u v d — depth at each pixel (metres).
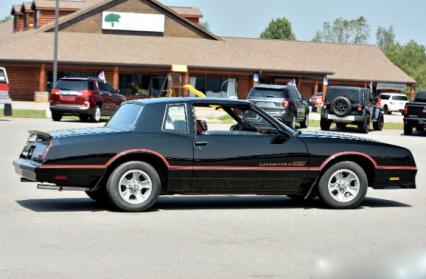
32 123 30.83
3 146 20.23
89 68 56.00
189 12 64.88
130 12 58.34
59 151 10.38
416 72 125.69
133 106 11.35
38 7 61.66
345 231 9.67
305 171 11.29
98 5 57.50
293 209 11.52
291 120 32.88
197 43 58.97
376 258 7.66
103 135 10.62
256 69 57.25
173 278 7.04
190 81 58.28
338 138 11.60
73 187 10.53
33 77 56.09
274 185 11.25
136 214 10.59
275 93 32.50
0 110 39.94
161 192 10.98
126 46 56.47
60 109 32.97
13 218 10.01
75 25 57.34
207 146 10.92
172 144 10.79
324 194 11.49
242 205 11.84
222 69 56.47
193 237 9.03
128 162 10.63
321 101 60.66
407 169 11.80
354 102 34.22
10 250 8.04
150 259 7.79
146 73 56.94
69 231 9.17
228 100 11.30
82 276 7.01
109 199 10.63
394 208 11.90
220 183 11.02
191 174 10.87
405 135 33.38
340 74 70.56
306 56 72.44
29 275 7.00
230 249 8.40
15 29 66.81
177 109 11.01
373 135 32.56
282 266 7.62
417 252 7.86
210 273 7.27
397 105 66.00
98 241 8.63
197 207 11.50
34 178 10.43
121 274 7.13
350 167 11.53
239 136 11.12
